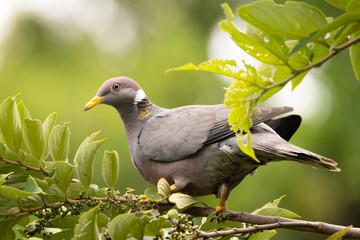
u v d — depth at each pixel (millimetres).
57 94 18406
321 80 16422
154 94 18406
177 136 9438
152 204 7402
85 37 19531
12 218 6707
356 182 15352
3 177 5918
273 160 8898
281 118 9531
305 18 4680
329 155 15625
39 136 6801
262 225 6648
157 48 19359
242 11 4641
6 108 6578
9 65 19141
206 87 18375
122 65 19109
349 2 4363
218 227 7488
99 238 6203
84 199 6848
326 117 15797
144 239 6473
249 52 5004
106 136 16672
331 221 15719
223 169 9172
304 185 15359
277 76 5078
